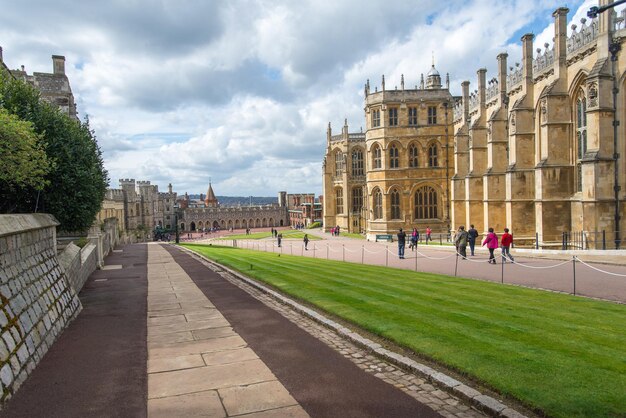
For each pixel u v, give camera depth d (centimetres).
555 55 3275
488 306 1324
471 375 785
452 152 5653
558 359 842
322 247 4994
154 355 1009
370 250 4141
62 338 1153
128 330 1233
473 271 2203
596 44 2848
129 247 5559
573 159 3234
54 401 764
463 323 1122
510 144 3872
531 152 3744
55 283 1322
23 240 1120
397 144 5712
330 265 2694
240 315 1383
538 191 3300
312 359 951
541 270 2109
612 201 2705
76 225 2736
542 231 3272
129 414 712
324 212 8844
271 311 1423
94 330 1235
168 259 3494
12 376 803
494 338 985
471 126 4669
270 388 803
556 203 3262
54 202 2517
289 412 704
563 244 3069
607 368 794
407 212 5694
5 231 946
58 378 870
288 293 1659
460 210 5088
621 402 664
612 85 2705
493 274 2069
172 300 1675
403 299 1456
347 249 4409
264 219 15962
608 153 2706
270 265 2698
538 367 805
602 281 1734
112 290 1955
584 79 3066
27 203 2502
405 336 1018
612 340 957
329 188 8788
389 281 1881
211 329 1227
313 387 801
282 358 965
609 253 2530
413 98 5675
